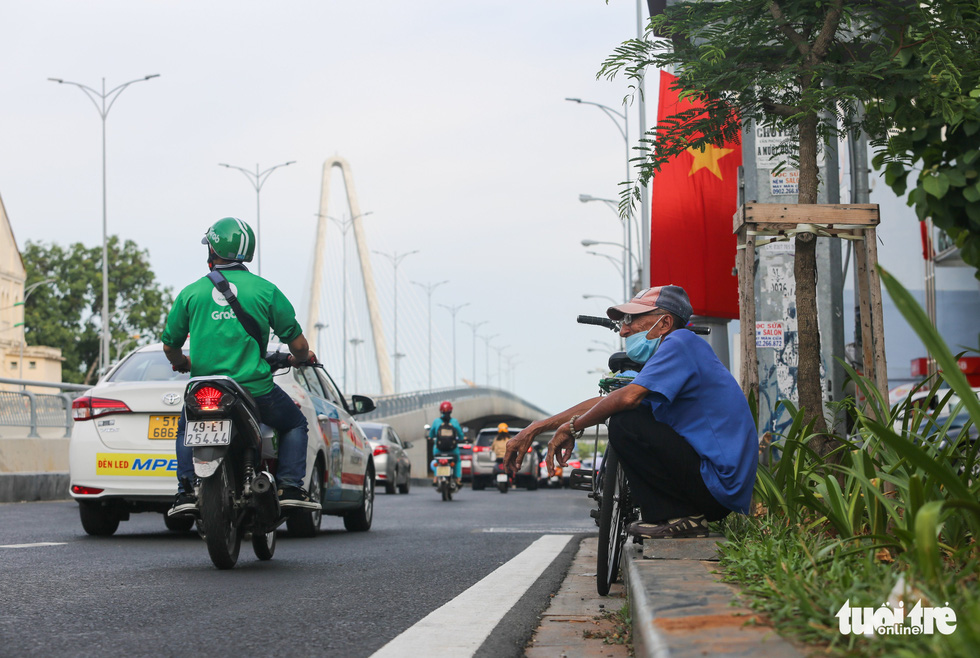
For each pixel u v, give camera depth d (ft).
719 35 19.29
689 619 7.52
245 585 17.08
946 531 10.59
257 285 19.75
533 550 24.73
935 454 11.44
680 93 19.83
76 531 29.53
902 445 7.65
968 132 11.51
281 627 12.76
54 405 54.29
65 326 244.42
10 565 19.52
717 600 8.32
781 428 28.66
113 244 250.78
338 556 23.03
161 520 36.86
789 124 20.01
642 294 15.55
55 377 237.86
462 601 15.44
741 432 13.53
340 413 31.99
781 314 28.73
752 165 28.48
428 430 68.08
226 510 18.86
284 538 29.27
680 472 13.28
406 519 41.37
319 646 11.48
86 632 12.22
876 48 18.48
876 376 17.56
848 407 16.47
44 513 36.83
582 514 45.57
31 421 51.57
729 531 12.78
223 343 19.36
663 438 13.35
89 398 27.09
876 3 18.31
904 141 12.30
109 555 22.12
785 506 14.08
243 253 19.99
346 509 32.55
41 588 16.17
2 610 13.79
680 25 19.53
